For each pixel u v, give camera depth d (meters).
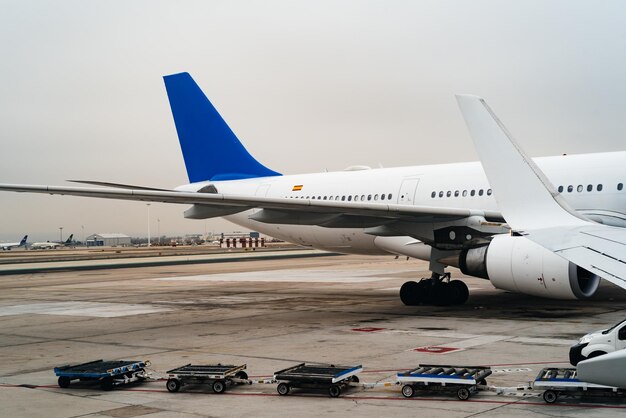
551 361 18.62
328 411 14.27
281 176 45.22
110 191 27.75
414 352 20.59
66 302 41.09
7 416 14.41
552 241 11.52
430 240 31.84
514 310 31.11
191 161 48.72
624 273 9.57
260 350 21.89
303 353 21.06
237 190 46.06
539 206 13.24
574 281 26.47
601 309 30.70
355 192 39.97
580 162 31.81
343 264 85.06
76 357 21.64
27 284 59.91
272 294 43.75
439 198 35.81
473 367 16.12
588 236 11.61
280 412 14.30
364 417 13.73
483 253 29.78
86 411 14.73
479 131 13.81
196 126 48.31
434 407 14.33
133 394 16.33
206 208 30.88
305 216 31.25
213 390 16.44
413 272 64.88
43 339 25.81
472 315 29.78
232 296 42.84
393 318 29.41
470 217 30.73
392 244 36.53
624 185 29.83
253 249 166.62
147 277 66.38
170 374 16.59
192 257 118.31
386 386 16.27
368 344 22.39
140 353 22.00
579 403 14.31
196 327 28.09
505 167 13.49
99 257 128.88
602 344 15.88
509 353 19.98
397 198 37.69
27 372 19.33
